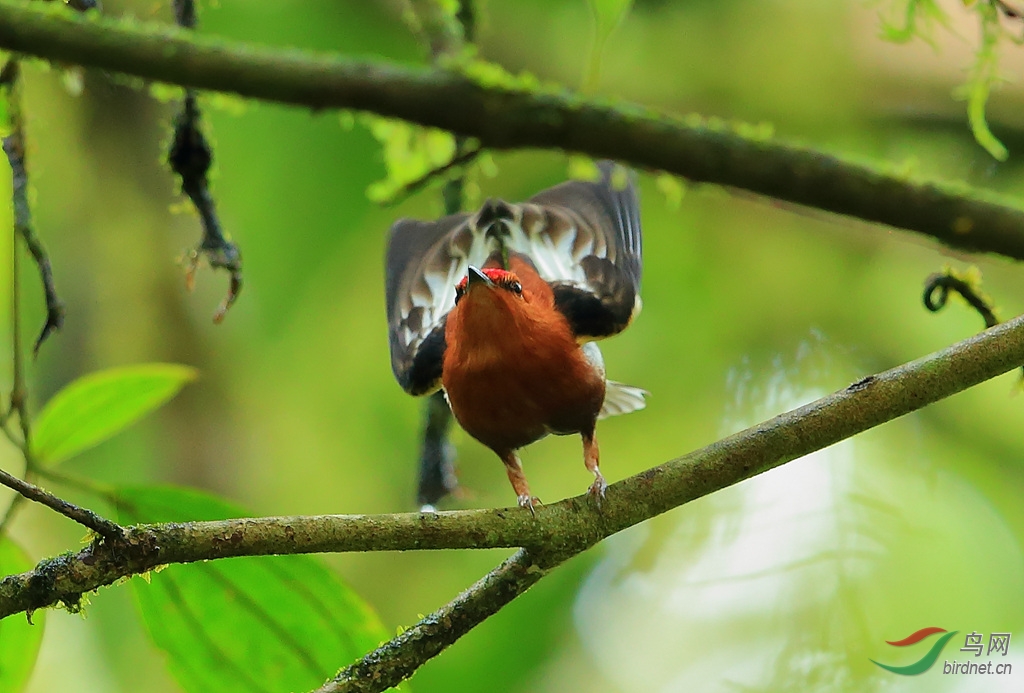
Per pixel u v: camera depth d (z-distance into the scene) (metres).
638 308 8.31
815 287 11.51
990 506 11.23
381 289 11.45
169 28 5.11
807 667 10.61
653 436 11.46
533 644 11.05
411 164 8.21
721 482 5.59
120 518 5.52
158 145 11.02
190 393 10.98
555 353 7.53
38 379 10.62
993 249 5.34
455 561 11.45
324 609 5.55
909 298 11.39
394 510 11.52
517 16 10.63
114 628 10.48
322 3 10.47
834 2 10.87
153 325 11.02
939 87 10.86
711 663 10.91
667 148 5.23
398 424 11.67
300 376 11.48
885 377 5.57
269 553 4.86
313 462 11.52
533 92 5.16
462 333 7.59
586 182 9.09
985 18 6.25
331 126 10.76
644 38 10.88
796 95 11.10
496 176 11.33
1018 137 10.88
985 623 10.73
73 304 10.81
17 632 5.48
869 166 5.34
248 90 5.07
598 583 11.54
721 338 11.53
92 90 10.66
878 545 10.90
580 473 11.61
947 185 5.38
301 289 11.20
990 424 11.44
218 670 5.61
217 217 7.22
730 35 10.91
